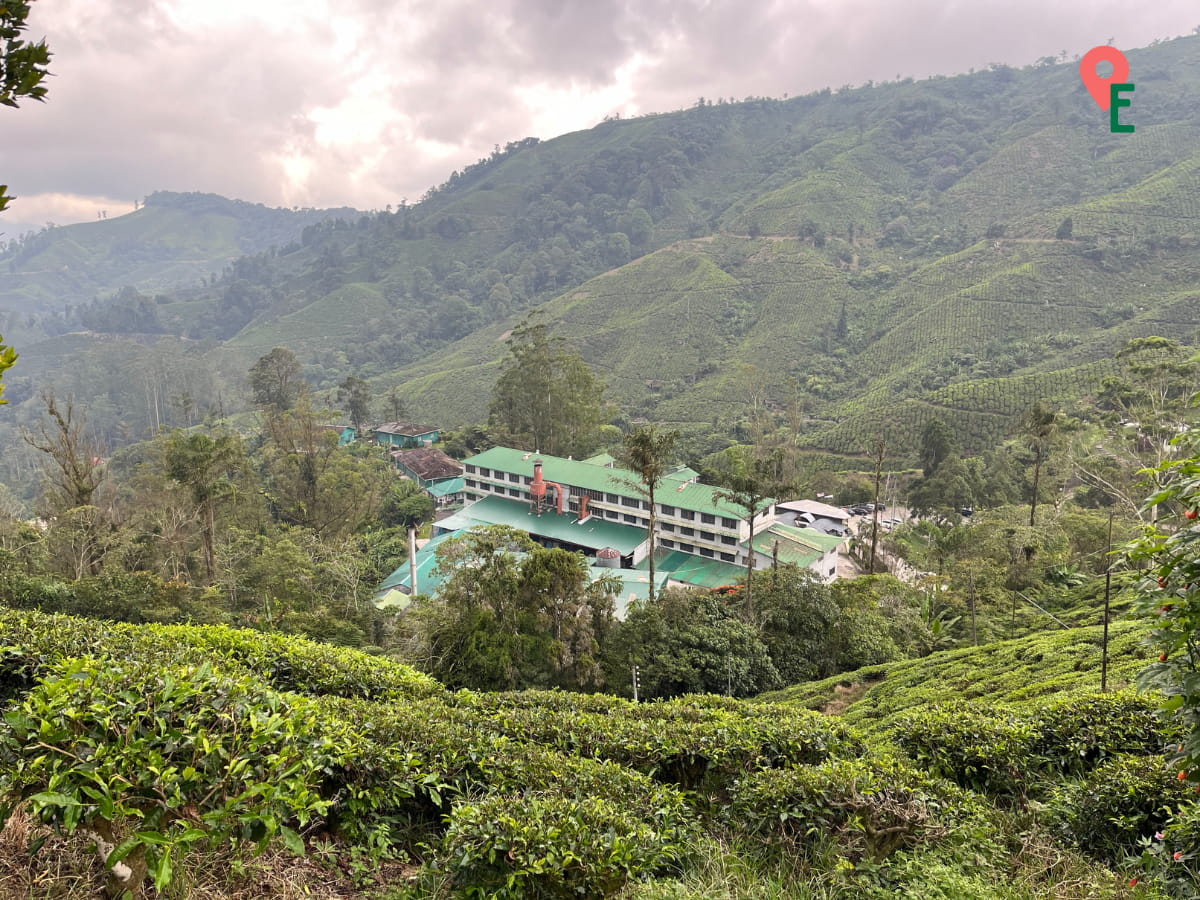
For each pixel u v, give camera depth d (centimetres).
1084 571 3884
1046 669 2148
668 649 2748
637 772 811
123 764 442
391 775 671
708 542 4741
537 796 688
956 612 3662
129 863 456
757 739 948
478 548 2694
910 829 706
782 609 3241
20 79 359
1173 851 646
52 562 3378
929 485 5841
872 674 2856
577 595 2725
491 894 557
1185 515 534
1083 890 634
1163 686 524
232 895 511
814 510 6297
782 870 674
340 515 5184
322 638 2936
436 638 2694
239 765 472
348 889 582
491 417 7850
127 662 691
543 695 1153
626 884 597
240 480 5103
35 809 451
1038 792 973
